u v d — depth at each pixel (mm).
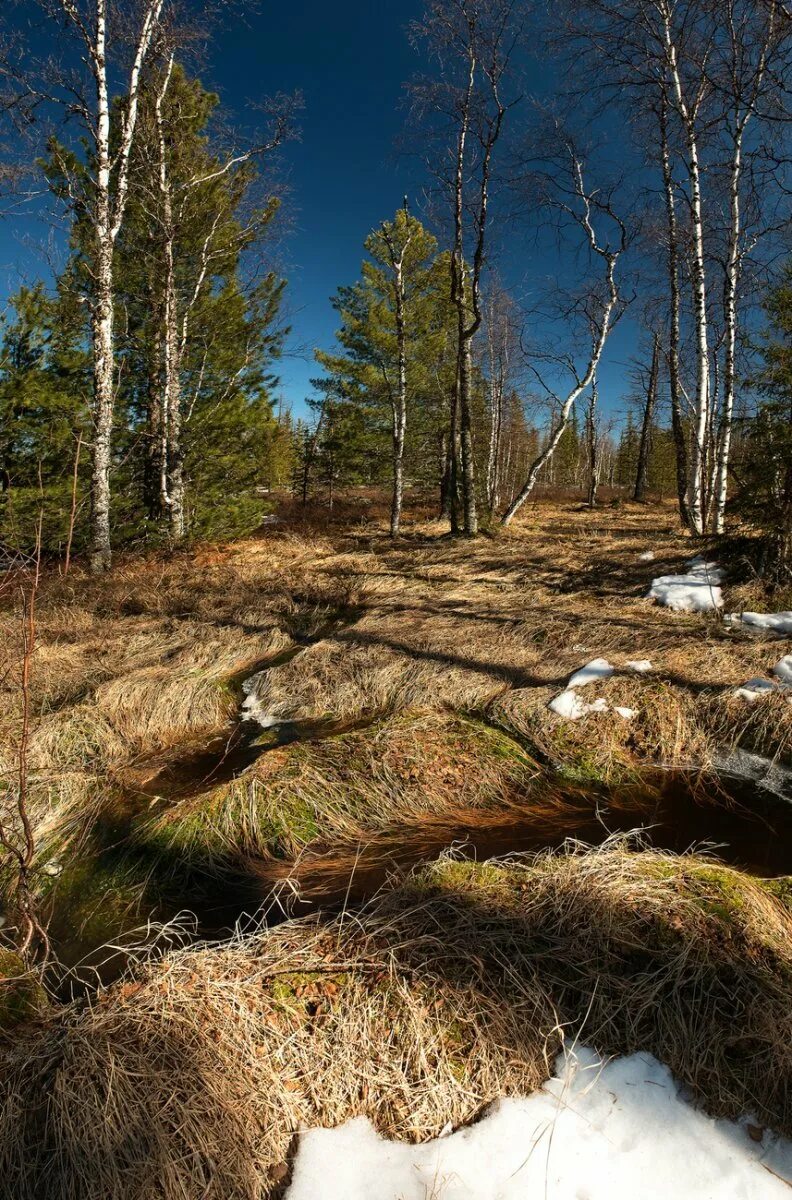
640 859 2604
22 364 9023
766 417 6977
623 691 4262
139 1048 1823
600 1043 1888
